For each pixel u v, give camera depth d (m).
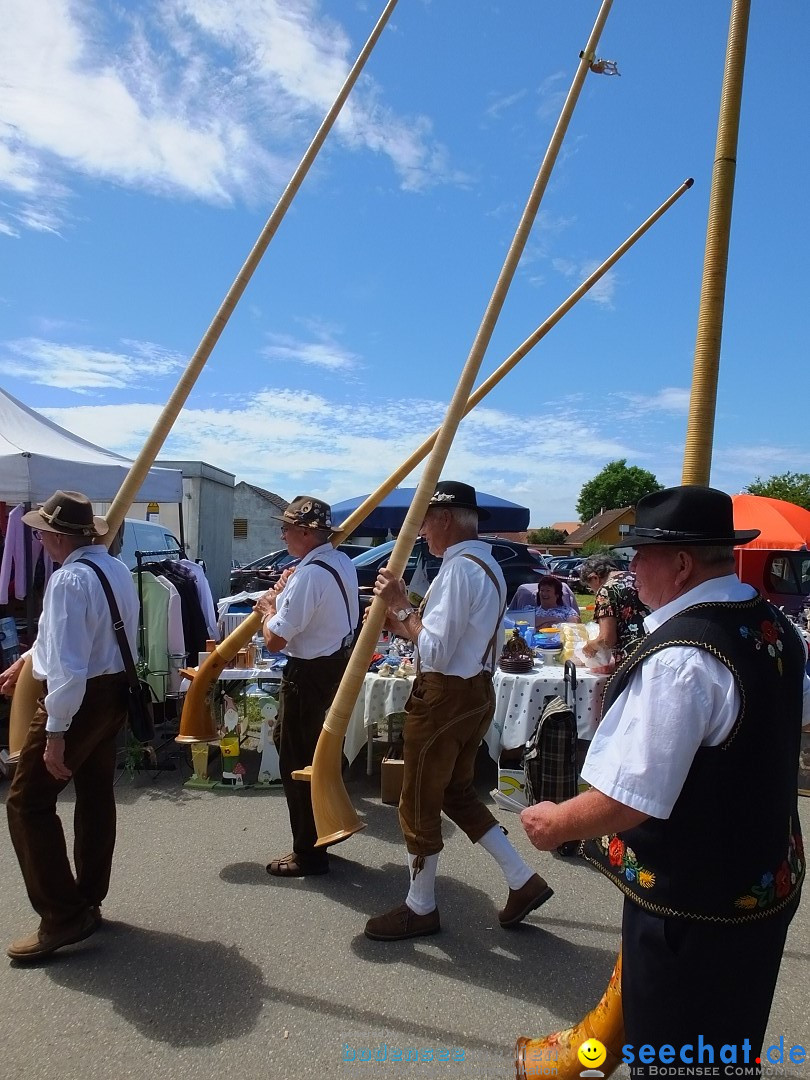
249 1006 2.47
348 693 2.64
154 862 3.57
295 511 3.35
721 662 1.33
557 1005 2.50
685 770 1.32
